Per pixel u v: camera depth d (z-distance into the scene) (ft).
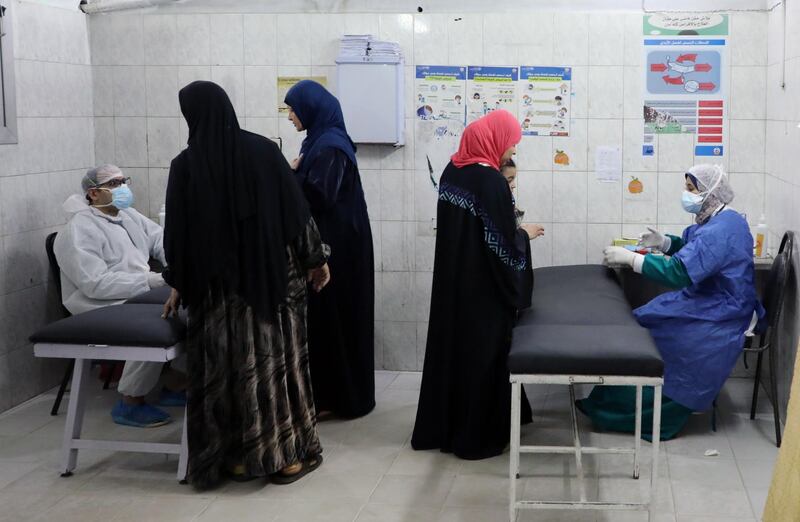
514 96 16.14
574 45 15.90
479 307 12.78
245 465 11.80
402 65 16.14
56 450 13.47
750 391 15.67
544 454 13.03
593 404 14.11
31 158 15.62
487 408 12.96
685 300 13.61
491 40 16.06
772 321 13.23
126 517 11.20
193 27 16.74
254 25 16.57
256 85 16.70
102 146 17.31
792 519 8.11
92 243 14.98
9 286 15.21
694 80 15.75
